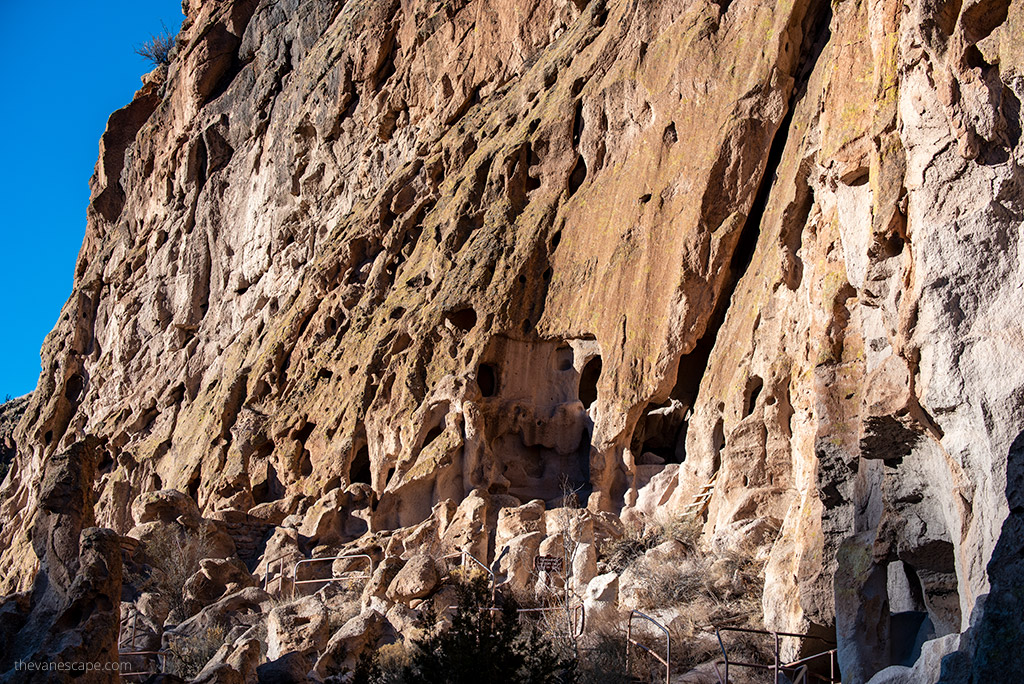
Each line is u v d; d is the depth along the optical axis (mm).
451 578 21500
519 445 28719
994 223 11906
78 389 47906
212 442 33562
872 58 15602
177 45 52812
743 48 27828
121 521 37281
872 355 14477
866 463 14055
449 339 29922
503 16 36625
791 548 16734
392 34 40000
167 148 48625
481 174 32594
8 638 14305
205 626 23875
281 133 42531
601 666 15539
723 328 25141
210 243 44031
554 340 29047
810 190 22422
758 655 15914
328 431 30391
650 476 26109
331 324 34125
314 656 19656
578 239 29547
